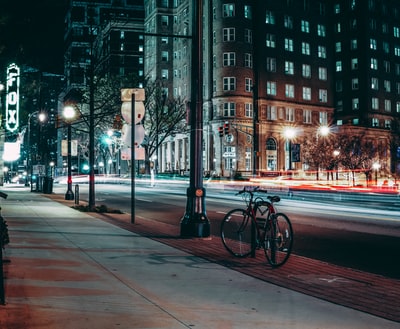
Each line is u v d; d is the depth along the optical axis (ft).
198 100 42.55
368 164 236.63
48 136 255.91
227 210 78.64
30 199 95.35
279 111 252.42
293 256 33.42
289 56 260.01
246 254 32.40
